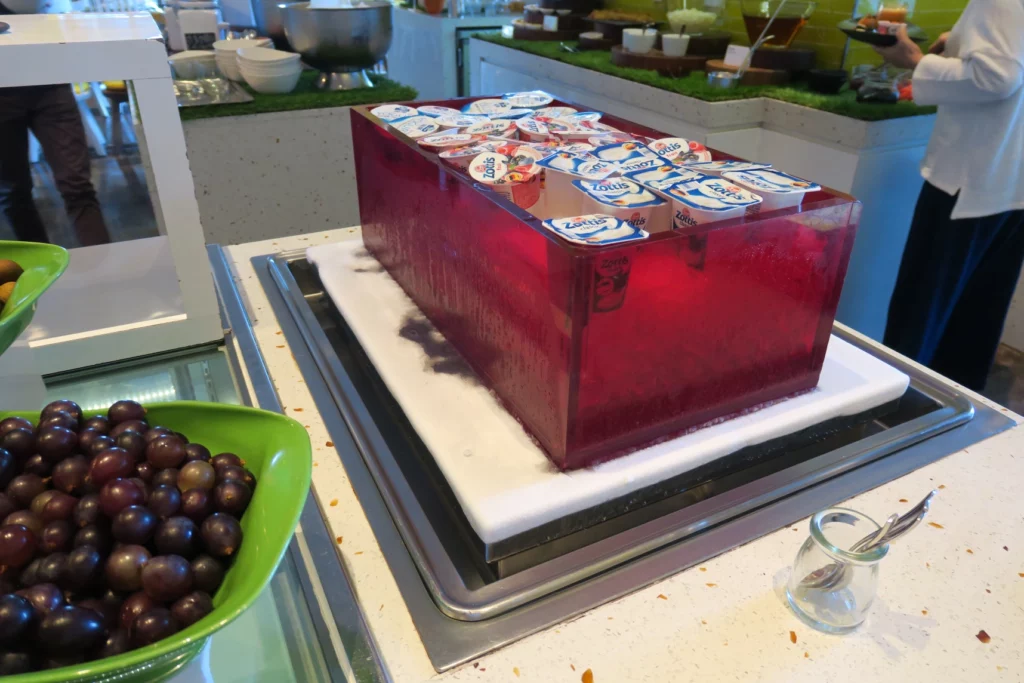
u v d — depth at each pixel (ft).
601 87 8.48
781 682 1.68
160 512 1.56
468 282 2.60
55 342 2.89
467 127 3.16
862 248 7.06
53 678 1.21
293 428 1.86
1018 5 5.15
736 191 2.31
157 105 2.67
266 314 3.37
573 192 2.52
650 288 2.05
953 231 6.13
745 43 8.57
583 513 2.14
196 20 8.89
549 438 2.24
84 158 2.65
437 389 2.62
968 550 2.06
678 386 2.29
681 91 7.26
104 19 3.12
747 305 2.30
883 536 1.72
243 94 7.73
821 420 2.55
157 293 3.00
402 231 3.21
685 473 2.31
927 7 7.21
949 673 1.71
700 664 1.72
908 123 6.48
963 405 2.66
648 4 9.73
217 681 1.71
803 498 2.23
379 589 1.92
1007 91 5.34
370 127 3.33
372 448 2.38
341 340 3.34
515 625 1.81
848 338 3.22
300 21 7.48
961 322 7.27
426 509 2.35
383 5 7.77
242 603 1.37
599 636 1.79
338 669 1.69
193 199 2.89
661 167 2.61
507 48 10.34
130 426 1.83
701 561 2.01
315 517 2.13
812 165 6.96
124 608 1.41
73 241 2.82
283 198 8.07
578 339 1.99
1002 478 2.33
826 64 7.71
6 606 1.29
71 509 1.60
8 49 2.40
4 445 1.75
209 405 1.96
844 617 1.80
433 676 1.69
